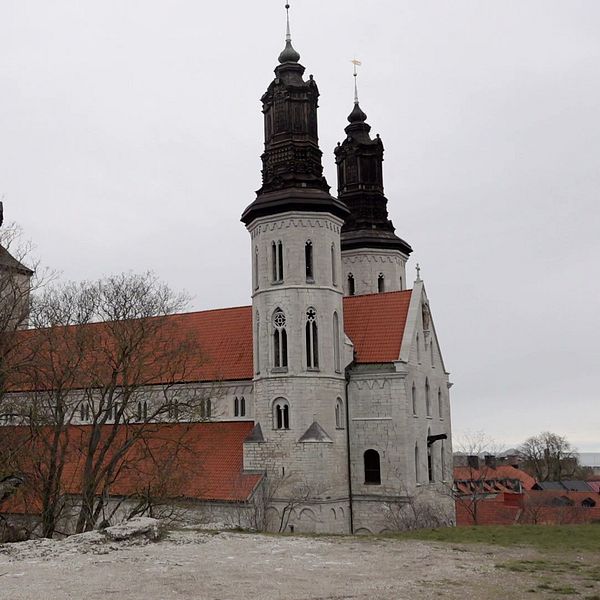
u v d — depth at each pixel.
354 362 65.06
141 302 56.84
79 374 54.09
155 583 24.20
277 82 65.25
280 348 62.28
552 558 30.17
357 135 82.19
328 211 63.94
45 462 47.09
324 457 59.91
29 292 54.66
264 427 61.59
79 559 28.12
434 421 69.88
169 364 56.47
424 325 69.62
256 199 65.06
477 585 24.62
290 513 57.59
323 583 24.56
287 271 62.81
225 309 74.69
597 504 127.69
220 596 22.55
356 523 62.81
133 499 53.84
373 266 79.44
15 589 23.31
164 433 65.44
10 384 49.00
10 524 51.00
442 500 68.31
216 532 35.66
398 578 25.56
